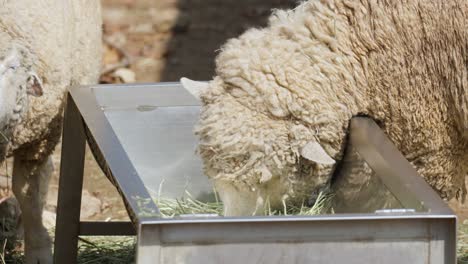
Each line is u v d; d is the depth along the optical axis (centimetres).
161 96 718
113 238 837
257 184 600
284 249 483
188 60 1393
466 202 933
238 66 602
